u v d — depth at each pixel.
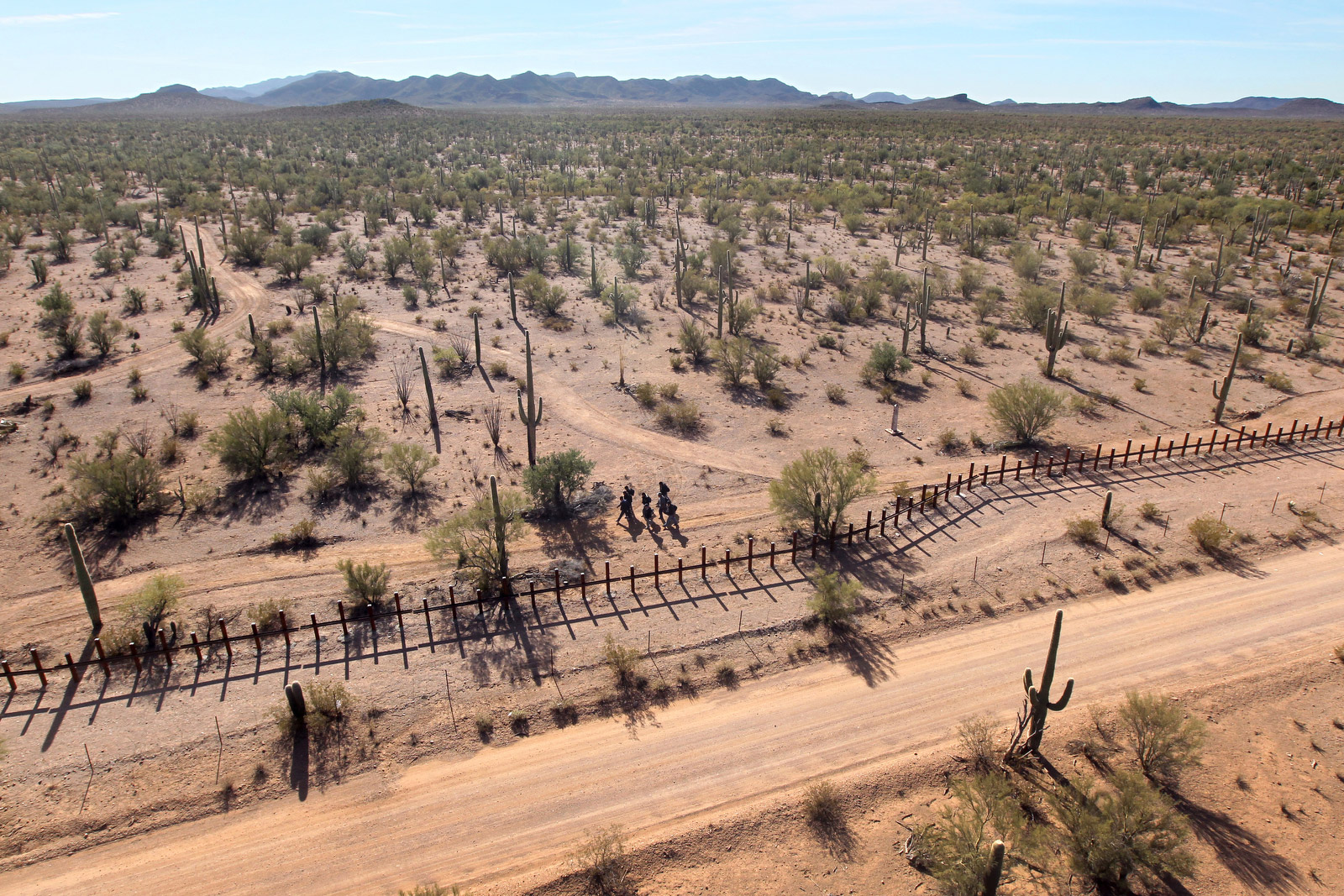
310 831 15.57
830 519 26.50
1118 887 14.34
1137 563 24.45
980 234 76.31
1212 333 48.97
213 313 50.75
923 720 18.39
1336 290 58.56
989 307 53.53
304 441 33.28
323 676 19.84
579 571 24.34
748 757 17.36
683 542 26.30
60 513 27.25
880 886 14.45
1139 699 17.44
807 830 15.58
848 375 42.25
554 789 16.56
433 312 52.44
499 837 15.41
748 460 32.56
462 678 19.78
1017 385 37.00
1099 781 16.62
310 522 26.73
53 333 44.34
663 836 15.35
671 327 50.25
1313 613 22.12
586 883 14.47
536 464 30.17
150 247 68.94
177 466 31.12
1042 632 21.58
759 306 54.19
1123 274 61.69
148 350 43.94
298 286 57.59
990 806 14.86
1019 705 18.84
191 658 20.50
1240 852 15.08
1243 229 75.00
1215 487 29.33
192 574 24.34
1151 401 38.62
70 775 16.77
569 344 46.53
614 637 21.30
